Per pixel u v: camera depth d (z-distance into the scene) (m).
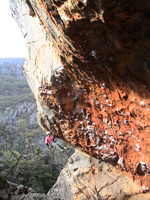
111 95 4.42
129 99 4.02
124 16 2.33
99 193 6.34
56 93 5.66
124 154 5.39
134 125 4.49
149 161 4.71
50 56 5.57
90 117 5.74
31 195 5.05
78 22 2.65
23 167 16.64
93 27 2.71
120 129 5.05
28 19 6.91
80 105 5.66
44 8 3.07
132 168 5.45
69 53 3.77
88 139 6.34
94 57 3.48
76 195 6.75
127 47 2.90
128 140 5.06
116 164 6.24
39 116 7.30
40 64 6.13
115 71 3.61
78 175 7.19
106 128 5.53
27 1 6.12
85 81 4.64
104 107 5.00
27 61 7.25
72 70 4.56
